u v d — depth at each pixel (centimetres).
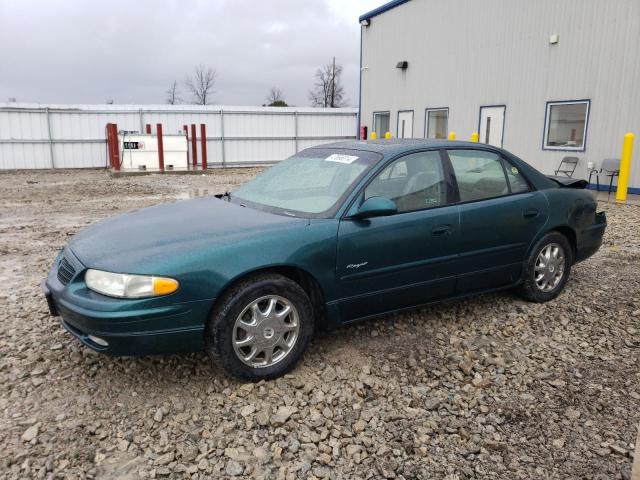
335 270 352
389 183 384
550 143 1446
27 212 1046
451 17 1730
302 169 427
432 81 1844
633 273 574
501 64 1559
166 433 284
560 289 485
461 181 418
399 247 376
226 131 2436
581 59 1329
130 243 332
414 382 339
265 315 329
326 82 5203
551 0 1394
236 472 255
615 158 1270
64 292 320
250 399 317
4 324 428
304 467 260
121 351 303
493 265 433
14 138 2103
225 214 380
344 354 375
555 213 464
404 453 271
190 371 351
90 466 259
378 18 2098
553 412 307
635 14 1205
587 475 254
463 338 404
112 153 1955
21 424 291
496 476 254
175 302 302
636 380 342
